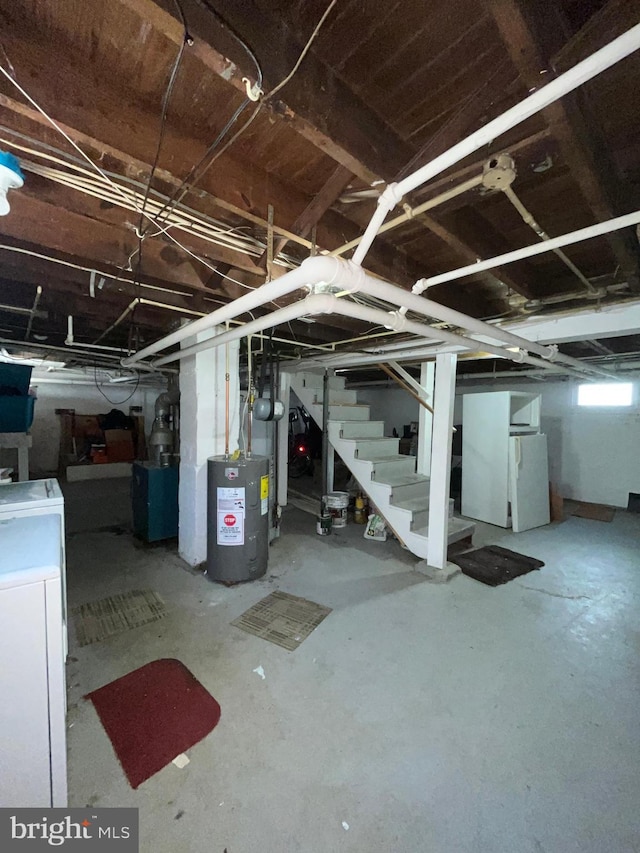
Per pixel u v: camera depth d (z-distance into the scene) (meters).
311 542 3.77
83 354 3.91
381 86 0.97
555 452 5.91
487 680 1.85
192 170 1.13
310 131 0.91
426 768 1.38
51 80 0.90
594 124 0.99
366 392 8.30
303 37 0.85
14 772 0.98
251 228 1.46
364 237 1.12
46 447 7.22
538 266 1.98
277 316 1.58
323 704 1.67
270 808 1.24
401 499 3.70
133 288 2.20
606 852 1.12
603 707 1.69
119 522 4.32
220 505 2.70
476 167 1.07
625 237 1.41
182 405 3.20
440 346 2.91
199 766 1.37
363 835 1.16
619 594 2.76
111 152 1.02
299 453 6.66
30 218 1.47
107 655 1.97
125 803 1.24
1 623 0.94
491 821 1.21
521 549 3.68
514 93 0.91
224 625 2.26
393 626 2.29
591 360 4.42
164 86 1.00
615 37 0.72
